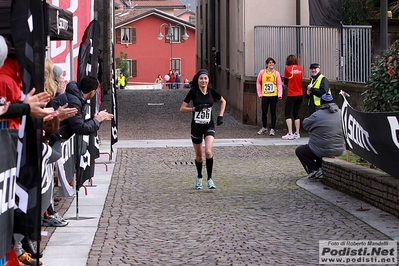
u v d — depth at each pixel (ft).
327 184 40.81
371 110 36.63
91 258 24.95
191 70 302.25
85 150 33.14
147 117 91.91
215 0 119.24
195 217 32.37
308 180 42.93
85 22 60.34
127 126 81.30
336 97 70.69
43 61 18.67
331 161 40.34
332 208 33.83
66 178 33.27
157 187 41.45
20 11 18.52
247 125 83.05
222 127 80.84
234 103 94.27
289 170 48.11
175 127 80.12
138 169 49.32
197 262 24.23
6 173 18.49
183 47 300.81
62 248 26.43
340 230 29.04
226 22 102.27
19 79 20.13
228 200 36.78
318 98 61.98
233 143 65.16
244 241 27.40
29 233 19.52
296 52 82.64
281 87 72.33
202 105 40.14
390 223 29.99
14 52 19.93
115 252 25.80
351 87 66.80
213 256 25.07
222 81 109.19
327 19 73.36
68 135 31.65
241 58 86.79
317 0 74.64
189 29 300.61
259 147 62.13
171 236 28.48
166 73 300.20
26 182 19.30
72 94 31.58
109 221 31.63
